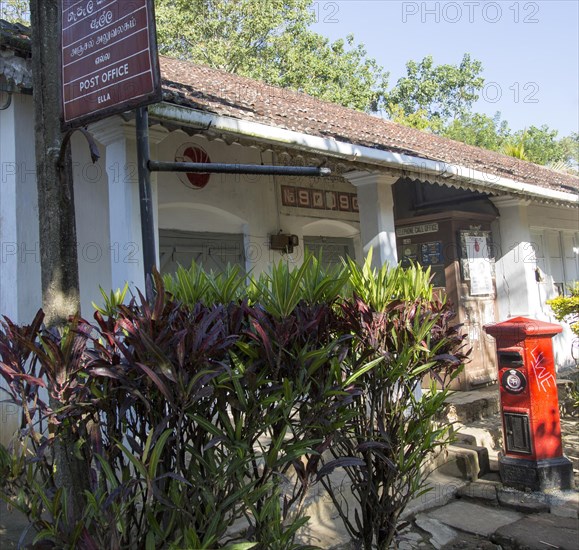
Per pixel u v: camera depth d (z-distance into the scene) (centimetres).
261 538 268
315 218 869
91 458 259
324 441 294
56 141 296
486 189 810
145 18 293
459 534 474
